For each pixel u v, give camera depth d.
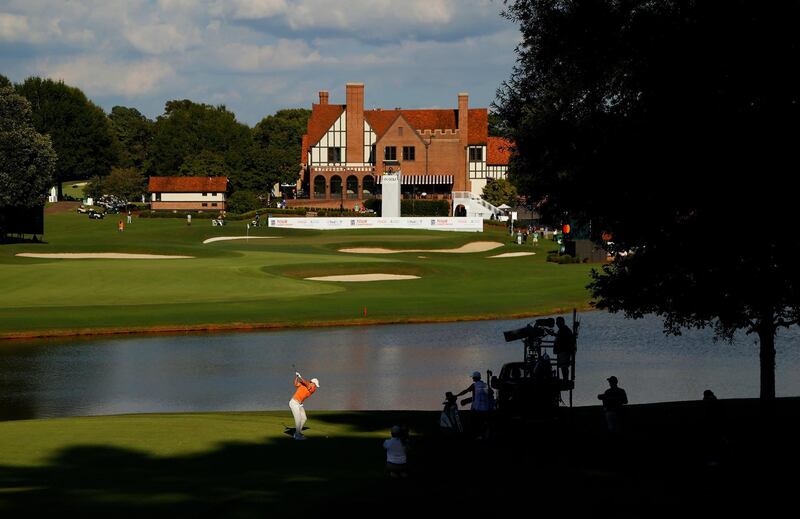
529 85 33.06
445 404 30.00
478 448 27.27
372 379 46.03
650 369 49.22
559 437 28.84
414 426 31.80
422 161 170.38
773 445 27.31
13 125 118.44
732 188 25.41
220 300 70.44
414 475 23.06
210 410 39.19
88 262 87.69
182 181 180.88
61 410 39.00
